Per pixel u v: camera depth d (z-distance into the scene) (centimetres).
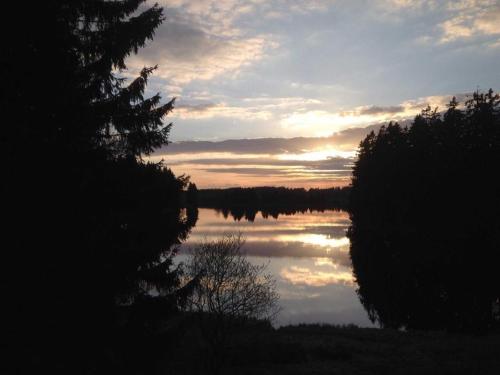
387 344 1677
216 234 4819
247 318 1316
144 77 905
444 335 1870
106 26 865
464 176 3459
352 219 8031
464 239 3091
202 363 1180
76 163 793
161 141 949
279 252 4466
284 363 1404
